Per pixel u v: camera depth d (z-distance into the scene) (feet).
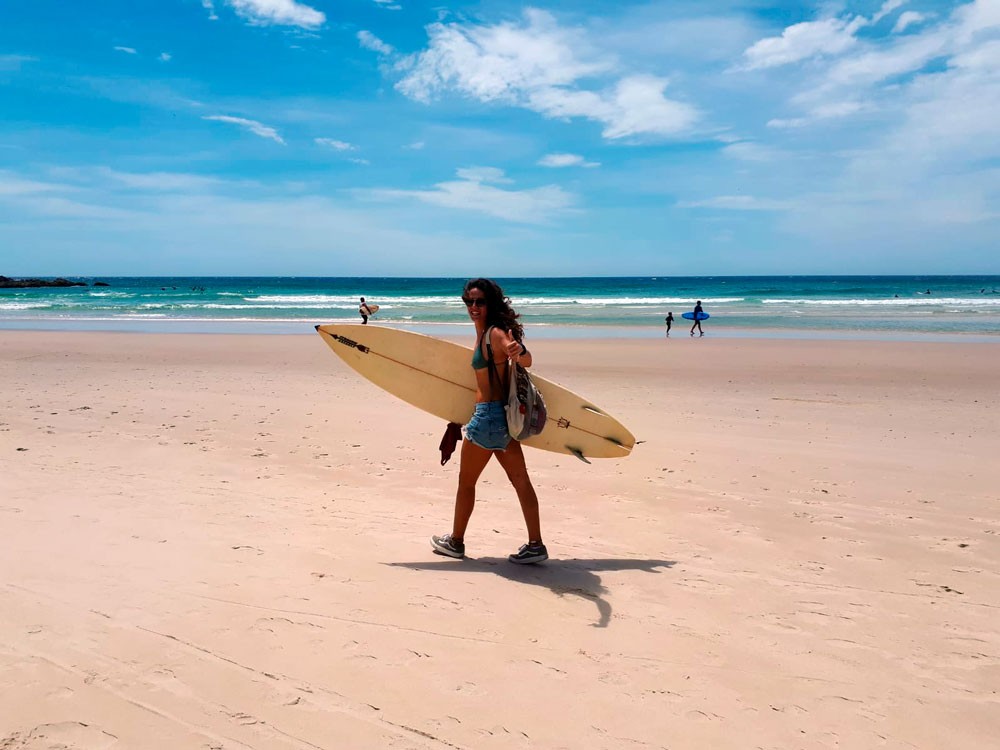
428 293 216.33
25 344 66.08
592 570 13.17
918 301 157.89
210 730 7.15
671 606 11.54
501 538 15.07
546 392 14.55
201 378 42.60
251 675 8.23
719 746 7.57
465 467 13.04
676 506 18.19
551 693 8.40
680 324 102.89
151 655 8.52
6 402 31.27
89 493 16.57
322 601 10.49
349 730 7.34
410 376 14.64
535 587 11.96
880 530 16.44
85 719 7.16
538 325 102.58
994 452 25.31
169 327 94.07
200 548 12.67
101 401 32.24
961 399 38.50
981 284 313.73
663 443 26.30
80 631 8.98
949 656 10.16
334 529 14.78
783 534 16.02
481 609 10.71
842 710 8.52
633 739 7.59
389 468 21.39
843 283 353.92
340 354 14.94
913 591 12.72
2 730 6.86
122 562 11.59
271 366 51.01
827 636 10.69
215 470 20.13
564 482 20.51
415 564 12.70
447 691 8.25
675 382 45.27
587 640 9.98
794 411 34.22
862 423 31.12
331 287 307.58
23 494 16.06
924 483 20.86
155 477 18.84
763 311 130.00
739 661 9.67
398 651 9.11
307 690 8.03
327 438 25.32
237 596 10.41
